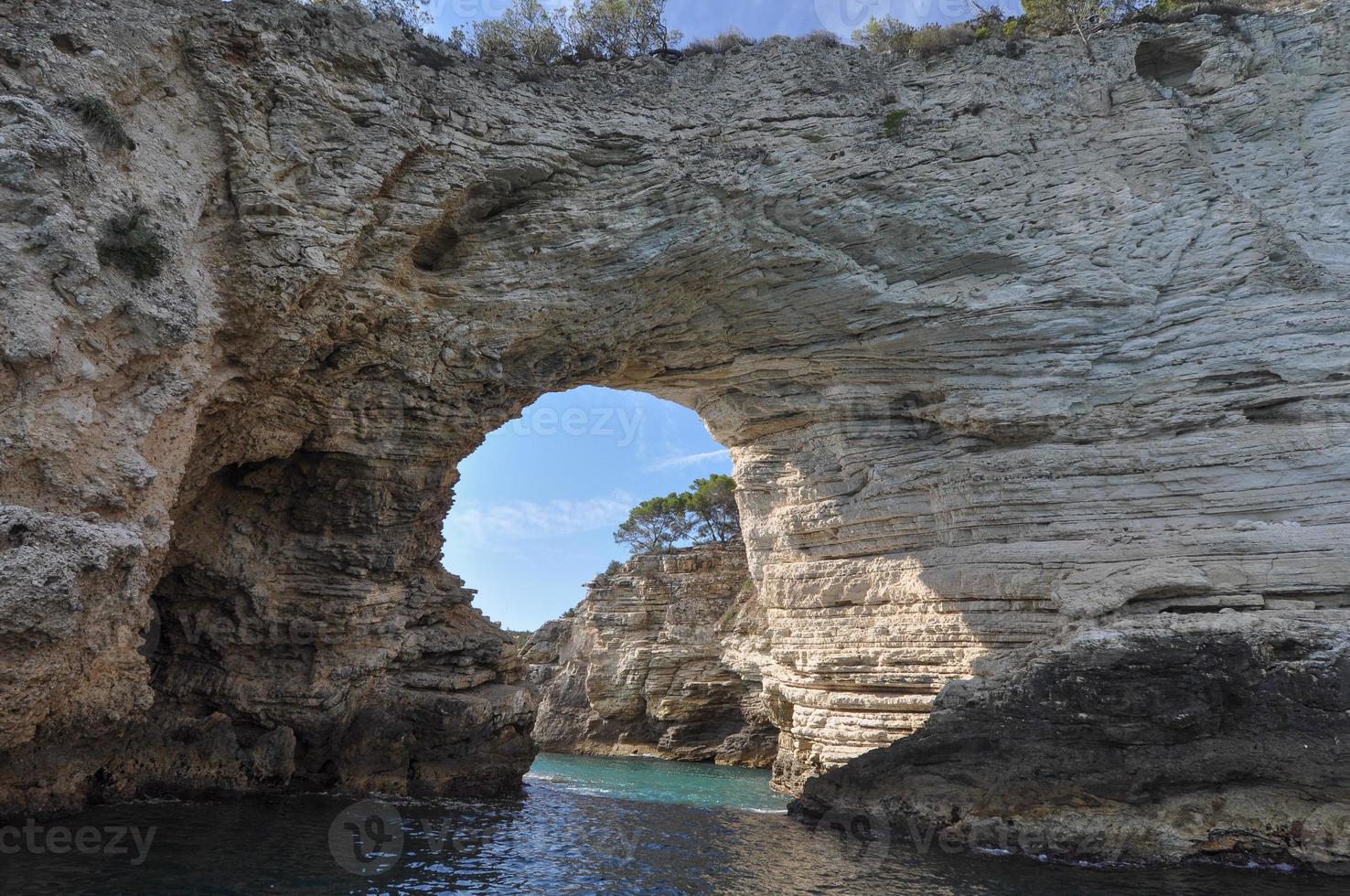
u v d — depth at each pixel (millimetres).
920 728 20594
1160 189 24891
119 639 16219
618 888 14516
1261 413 22938
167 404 16594
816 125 24516
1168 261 24281
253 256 18453
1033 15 28438
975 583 23531
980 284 25016
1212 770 17500
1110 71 25891
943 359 25469
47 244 14523
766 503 29953
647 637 47750
